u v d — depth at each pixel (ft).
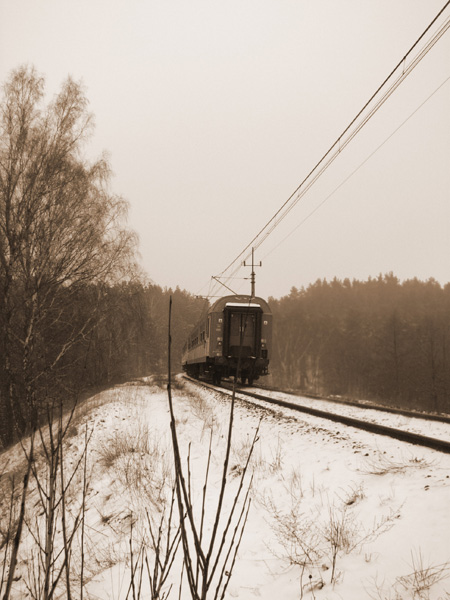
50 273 48.16
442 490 14.02
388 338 186.60
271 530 15.16
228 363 64.34
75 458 27.17
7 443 39.19
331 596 10.83
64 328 49.88
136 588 13.06
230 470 21.86
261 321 65.16
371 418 33.94
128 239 56.90
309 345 200.75
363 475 17.06
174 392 61.11
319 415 32.63
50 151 50.06
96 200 55.21
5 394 41.19
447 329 190.49
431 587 9.97
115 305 54.39
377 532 12.91
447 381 168.55
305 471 19.15
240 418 33.78
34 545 16.42
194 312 220.02
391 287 266.16
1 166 48.26
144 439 27.61
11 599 12.70
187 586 12.74
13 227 46.21
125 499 19.76
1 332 43.32
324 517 14.88
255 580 12.50
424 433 26.30
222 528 16.22
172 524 16.92
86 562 15.61
